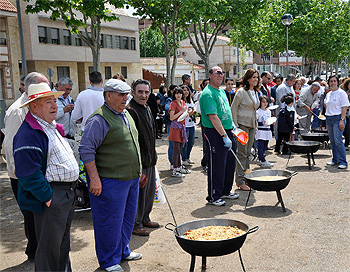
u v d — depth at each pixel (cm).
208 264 422
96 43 1891
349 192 664
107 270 410
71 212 360
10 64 2789
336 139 841
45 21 3038
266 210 593
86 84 3544
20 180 321
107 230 408
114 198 404
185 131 822
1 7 2573
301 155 1011
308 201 626
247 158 714
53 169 337
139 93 498
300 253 440
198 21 2162
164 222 558
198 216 576
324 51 2934
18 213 612
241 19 2347
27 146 320
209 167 618
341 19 2669
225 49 6531
